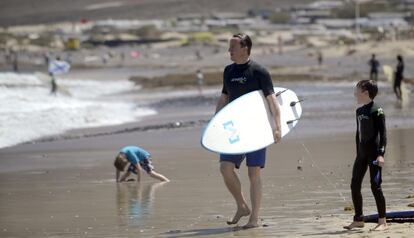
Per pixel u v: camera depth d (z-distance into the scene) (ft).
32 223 133.28
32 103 479.00
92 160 231.71
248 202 143.54
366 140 112.78
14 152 261.65
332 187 156.35
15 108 442.50
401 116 313.94
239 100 118.01
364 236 107.96
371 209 128.77
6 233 125.18
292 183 163.32
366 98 113.09
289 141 245.04
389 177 163.94
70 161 231.30
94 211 143.23
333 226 117.08
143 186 173.58
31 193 169.99
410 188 149.59
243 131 116.67
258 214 128.57
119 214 138.41
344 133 265.95
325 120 317.63
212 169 196.34
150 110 435.94
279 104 119.96
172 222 128.26
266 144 116.67
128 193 164.25
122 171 183.93
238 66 120.26
